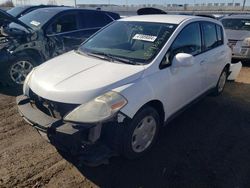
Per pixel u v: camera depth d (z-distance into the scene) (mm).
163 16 4148
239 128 4145
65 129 2531
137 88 2889
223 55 5020
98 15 7043
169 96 3420
